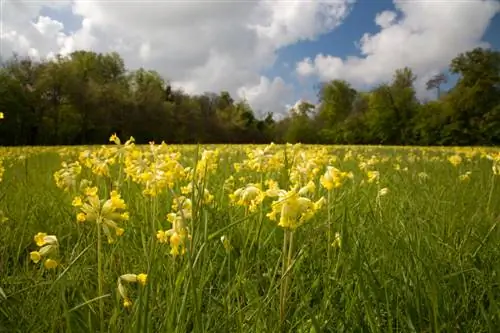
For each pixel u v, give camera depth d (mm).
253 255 3193
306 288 2646
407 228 3061
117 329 2113
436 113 71562
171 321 1937
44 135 62188
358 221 3457
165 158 2965
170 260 2559
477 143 64688
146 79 84688
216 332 2078
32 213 4008
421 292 2289
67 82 62781
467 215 4059
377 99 79062
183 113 81812
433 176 7559
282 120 101125
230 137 89562
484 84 64250
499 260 2629
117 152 4078
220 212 3584
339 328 2258
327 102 93500
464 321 2287
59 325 2252
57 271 2941
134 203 4129
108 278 2619
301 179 3670
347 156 10875
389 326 2010
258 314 2045
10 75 59969
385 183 5258
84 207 2148
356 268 2156
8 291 2535
